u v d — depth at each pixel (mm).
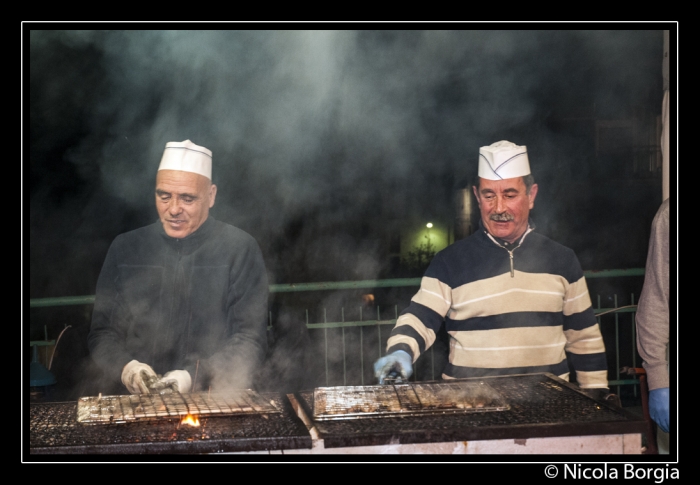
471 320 2502
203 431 1713
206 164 2697
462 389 2074
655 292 2305
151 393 2123
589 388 2438
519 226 2490
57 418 1862
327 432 1682
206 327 2650
